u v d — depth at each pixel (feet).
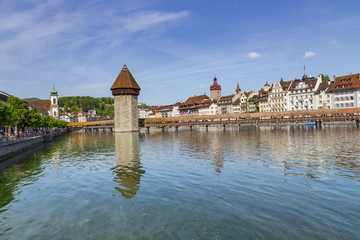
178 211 34.73
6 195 45.06
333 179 47.24
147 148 106.73
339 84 277.85
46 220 33.65
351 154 72.90
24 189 48.55
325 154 74.18
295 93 328.29
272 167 58.70
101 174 58.23
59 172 63.10
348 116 222.89
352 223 29.78
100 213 35.14
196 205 36.60
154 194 42.06
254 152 82.64
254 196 39.45
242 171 55.57
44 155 96.53
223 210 34.50
